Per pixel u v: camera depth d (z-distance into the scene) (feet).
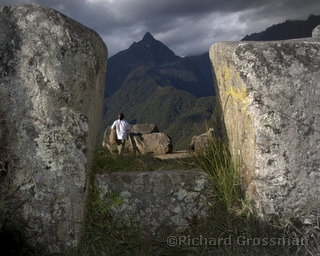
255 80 9.39
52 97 9.09
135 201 10.50
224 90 11.19
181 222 10.46
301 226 9.23
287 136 9.32
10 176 8.95
